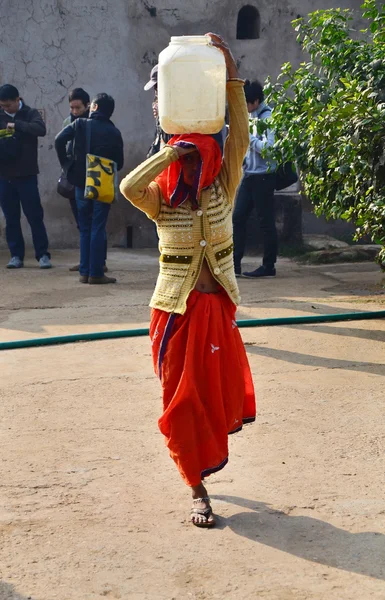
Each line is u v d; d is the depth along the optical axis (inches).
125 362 236.7
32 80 449.4
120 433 182.1
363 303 309.1
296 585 122.6
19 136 383.9
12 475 159.5
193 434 141.2
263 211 367.9
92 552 131.8
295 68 468.8
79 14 449.4
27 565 127.6
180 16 461.1
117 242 473.1
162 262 145.0
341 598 119.3
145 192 138.6
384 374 222.5
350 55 269.7
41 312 300.5
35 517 142.9
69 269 396.5
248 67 467.2
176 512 146.2
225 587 122.0
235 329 147.7
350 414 192.7
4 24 442.3
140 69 461.1
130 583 123.0
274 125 282.8
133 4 454.9
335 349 247.1
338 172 247.3
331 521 142.5
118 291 341.7
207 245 141.9
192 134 140.2
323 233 483.2
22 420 189.6
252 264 422.9
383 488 154.7
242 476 160.4
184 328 141.6
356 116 232.7
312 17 280.4
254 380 217.6
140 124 465.1
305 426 185.3
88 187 342.0
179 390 140.3
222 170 147.2
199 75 137.2
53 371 227.8
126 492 153.5
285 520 142.9
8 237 400.5
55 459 167.5
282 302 313.4
